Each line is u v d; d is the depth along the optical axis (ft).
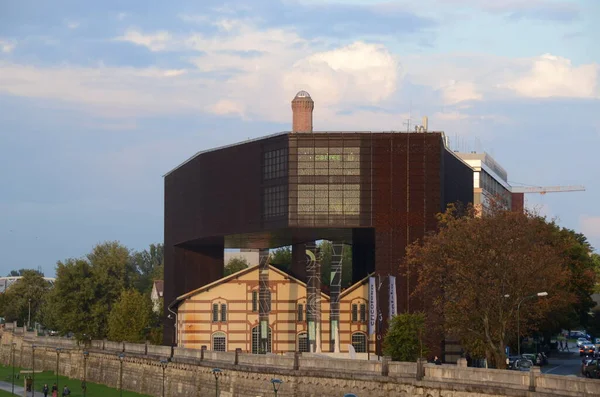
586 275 553.23
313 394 350.23
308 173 533.14
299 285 612.70
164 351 508.53
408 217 520.42
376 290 508.94
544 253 400.67
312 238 578.66
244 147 568.41
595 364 412.16
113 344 601.21
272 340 609.01
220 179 588.09
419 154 524.52
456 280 396.16
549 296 414.00
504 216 401.08
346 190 529.04
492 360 401.29
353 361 330.95
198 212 610.65
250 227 562.25
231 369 415.64
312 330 568.82
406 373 302.04
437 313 429.79
